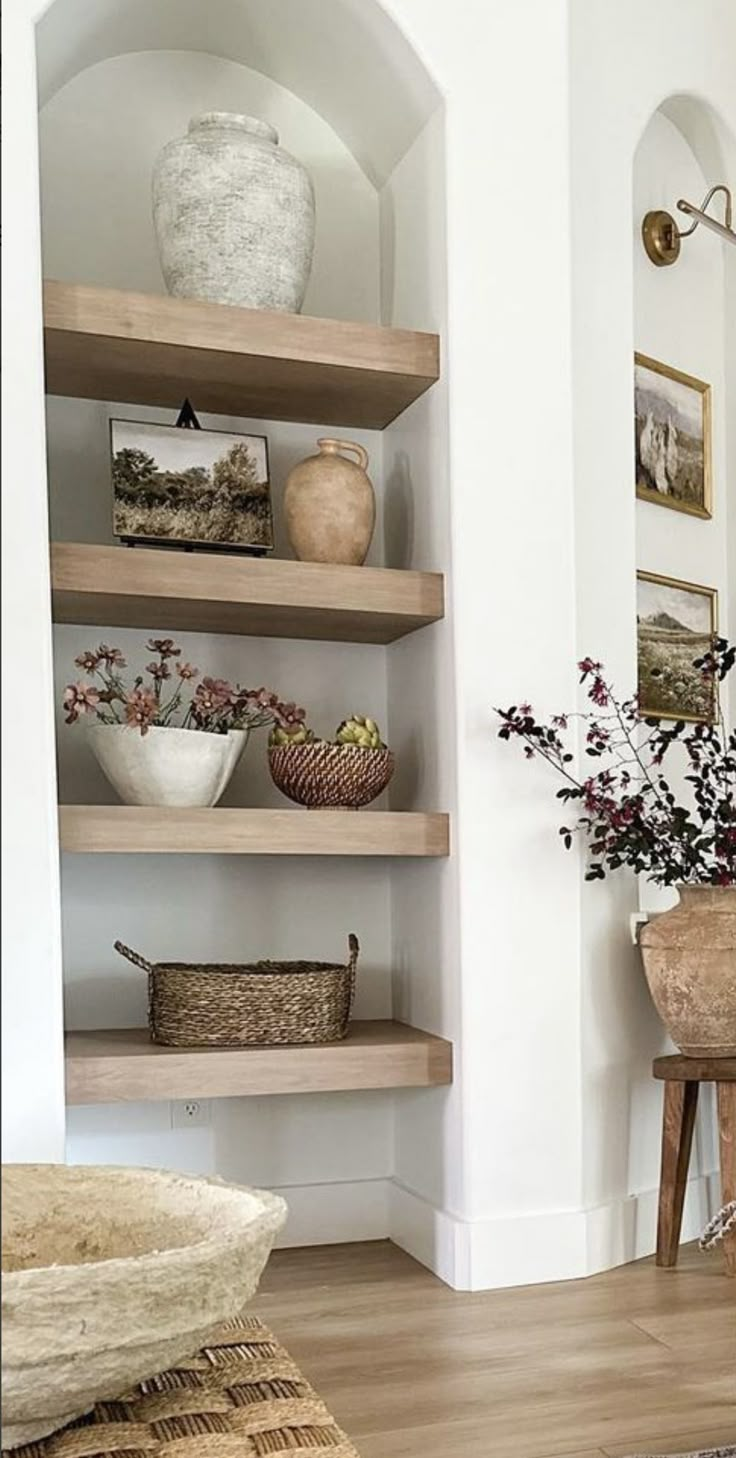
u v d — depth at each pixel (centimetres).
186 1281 124
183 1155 305
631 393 314
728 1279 280
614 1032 298
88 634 306
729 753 356
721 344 363
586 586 298
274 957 318
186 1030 272
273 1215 139
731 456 362
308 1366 233
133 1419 128
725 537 364
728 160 355
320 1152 317
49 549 256
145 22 306
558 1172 284
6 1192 160
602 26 315
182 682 313
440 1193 291
